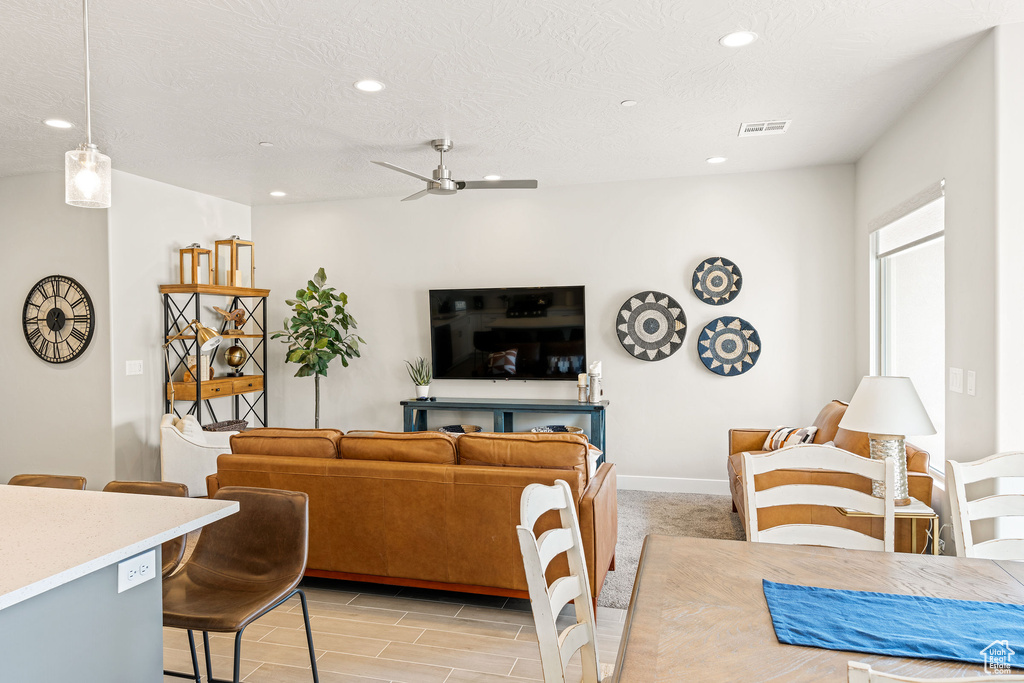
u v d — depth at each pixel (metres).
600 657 2.63
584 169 5.11
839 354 5.11
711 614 1.38
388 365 6.12
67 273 5.00
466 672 2.56
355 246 6.17
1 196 5.16
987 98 2.80
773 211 5.21
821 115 3.87
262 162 4.78
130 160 4.68
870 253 4.67
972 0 2.51
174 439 4.66
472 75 3.21
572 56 3.01
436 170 4.33
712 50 2.96
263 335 6.12
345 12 2.56
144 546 1.50
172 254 5.46
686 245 5.40
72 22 2.60
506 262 5.81
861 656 1.19
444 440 3.08
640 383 5.53
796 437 4.33
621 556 3.82
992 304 2.75
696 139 4.34
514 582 2.96
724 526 4.40
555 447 2.93
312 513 3.20
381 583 3.18
